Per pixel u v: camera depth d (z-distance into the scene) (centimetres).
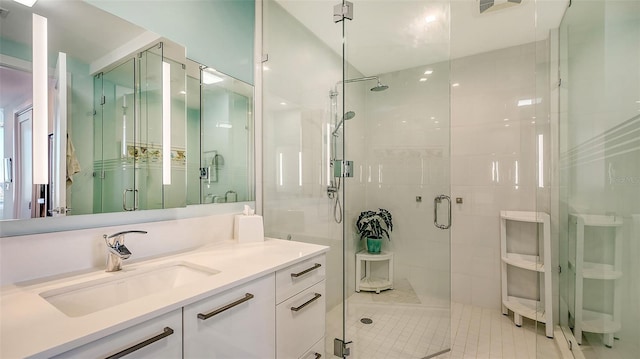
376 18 201
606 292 140
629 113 120
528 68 235
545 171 221
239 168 179
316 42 203
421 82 228
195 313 84
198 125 155
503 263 238
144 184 129
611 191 135
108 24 117
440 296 221
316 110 205
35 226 99
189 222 145
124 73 122
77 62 108
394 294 223
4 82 92
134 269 109
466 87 259
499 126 245
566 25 194
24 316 69
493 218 247
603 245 143
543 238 215
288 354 124
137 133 127
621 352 126
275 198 196
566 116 195
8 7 93
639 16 114
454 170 262
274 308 116
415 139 233
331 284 196
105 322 66
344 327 189
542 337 202
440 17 205
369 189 227
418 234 230
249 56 187
